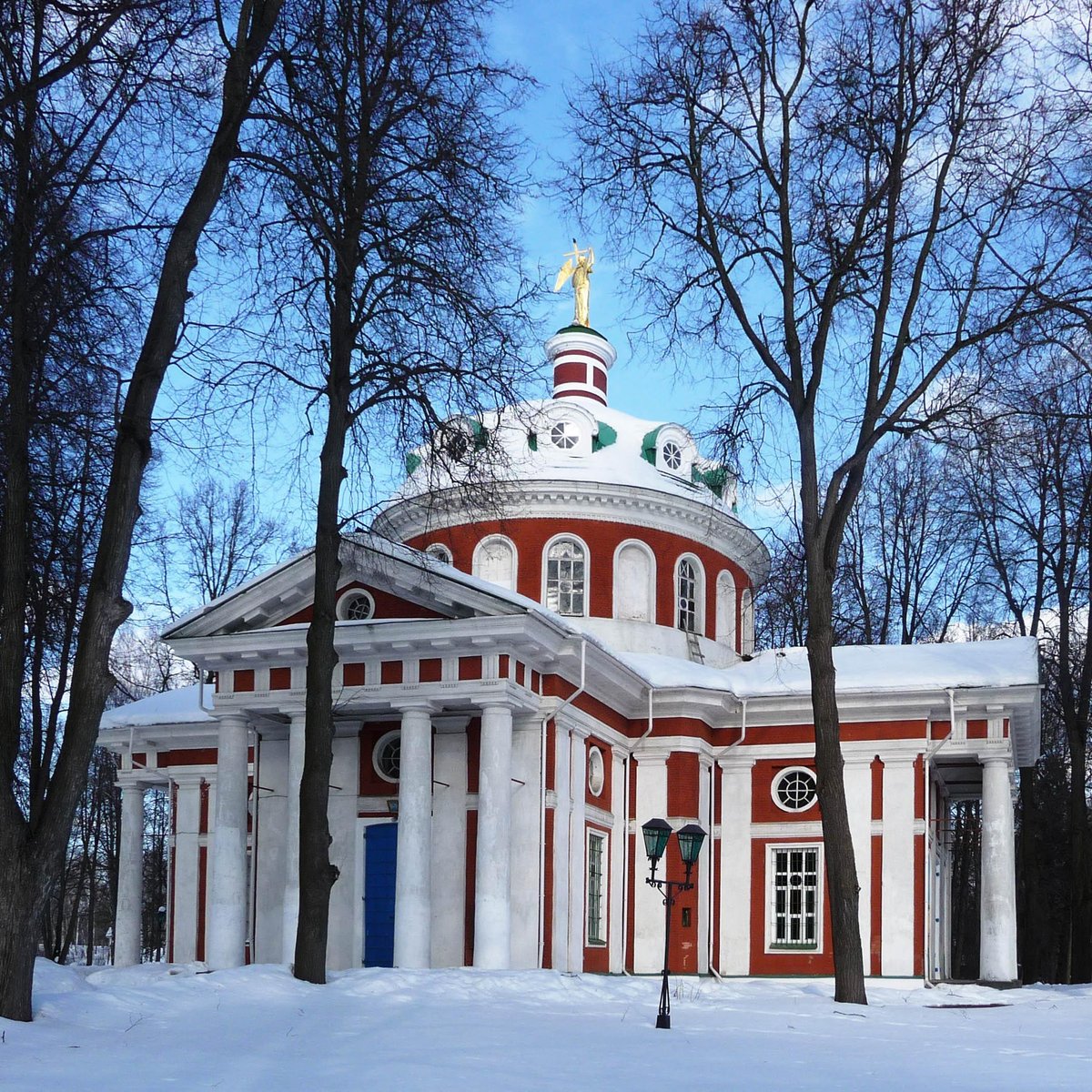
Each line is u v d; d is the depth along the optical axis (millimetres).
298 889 28203
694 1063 14039
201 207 17438
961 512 41844
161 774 39125
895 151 23922
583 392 42562
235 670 30125
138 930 38562
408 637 28188
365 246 22906
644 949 33938
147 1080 11797
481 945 27062
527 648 28594
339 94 21703
